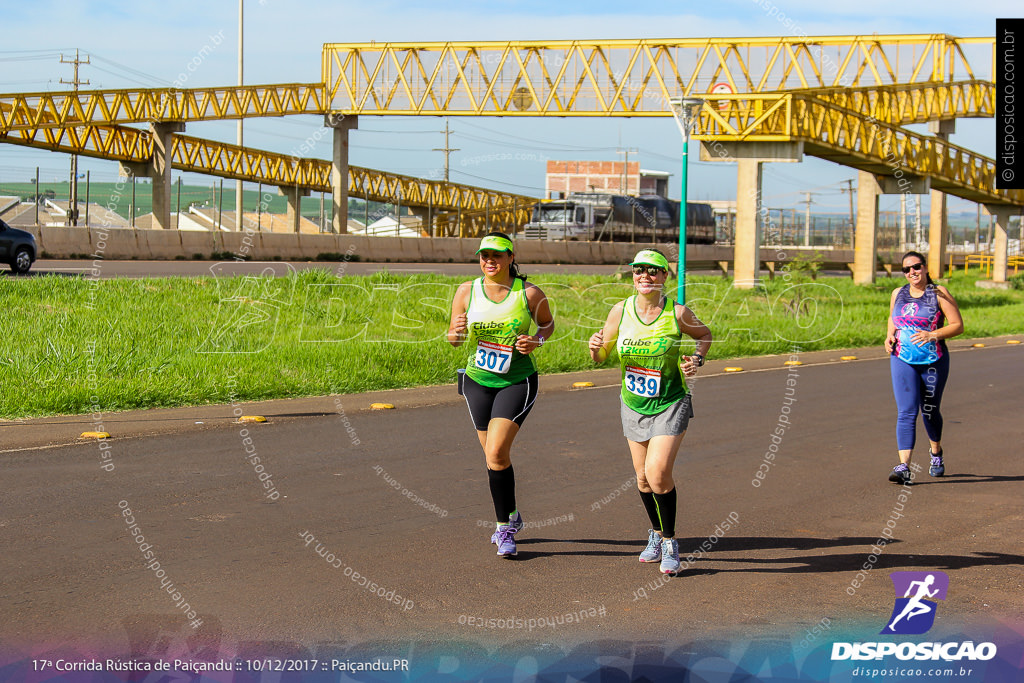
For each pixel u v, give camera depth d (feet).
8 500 25.27
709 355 67.10
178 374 45.39
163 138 155.63
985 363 65.57
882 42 150.92
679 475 30.66
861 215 136.67
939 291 30.35
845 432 38.52
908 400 30.22
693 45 160.45
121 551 21.52
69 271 90.68
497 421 22.03
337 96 173.17
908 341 30.25
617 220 180.14
